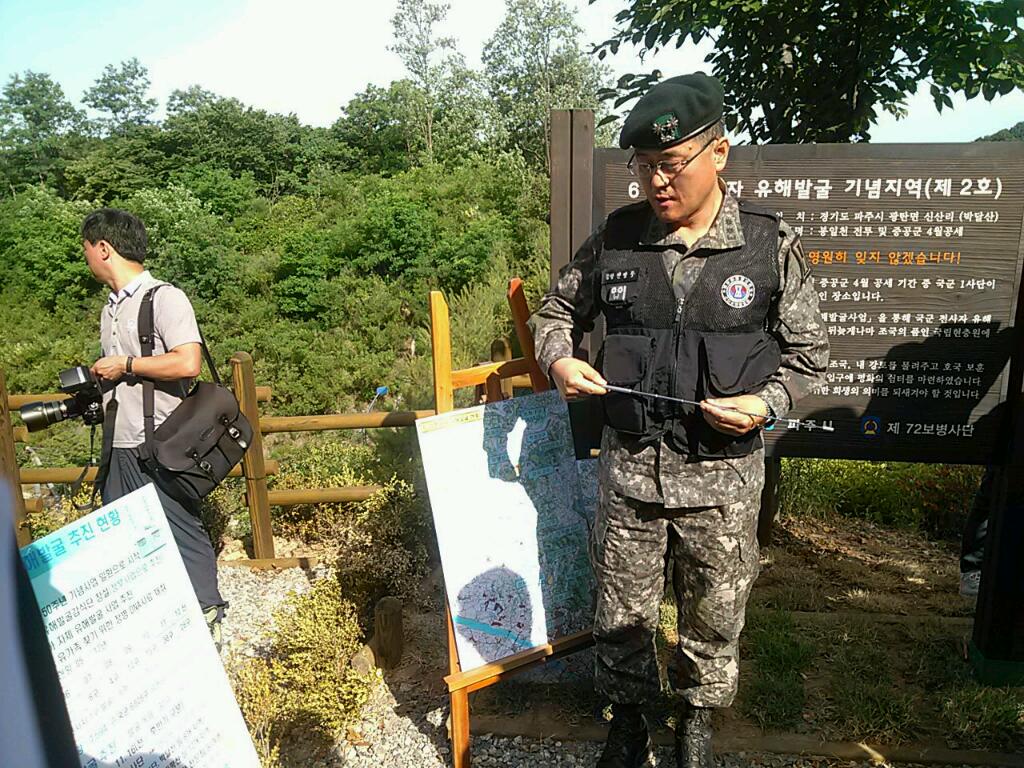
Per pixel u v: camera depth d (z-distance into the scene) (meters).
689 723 2.13
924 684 2.61
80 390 2.65
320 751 2.45
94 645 1.40
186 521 2.79
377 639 2.86
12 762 0.67
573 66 34.59
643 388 1.90
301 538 4.37
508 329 10.43
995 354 2.53
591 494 2.74
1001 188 2.45
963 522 4.09
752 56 3.87
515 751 2.40
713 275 1.86
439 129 35.31
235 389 3.78
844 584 3.46
